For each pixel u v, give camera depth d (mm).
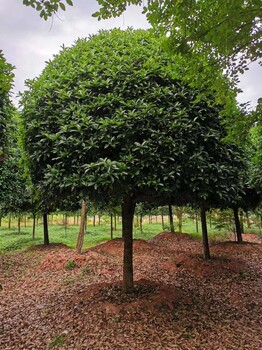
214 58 3010
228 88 3254
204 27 2756
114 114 3990
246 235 15250
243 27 2574
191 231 19234
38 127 4348
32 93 4695
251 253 9820
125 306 4383
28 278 7496
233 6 2412
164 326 3984
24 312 5031
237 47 2791
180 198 4875
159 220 28891
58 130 4289
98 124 3898
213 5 2646
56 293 5980
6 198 8984
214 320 4336
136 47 4598
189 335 3814
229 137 3594
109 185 3537
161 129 3961
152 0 2643
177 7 2662
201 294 5602
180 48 3002
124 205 5098
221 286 6254
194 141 4051
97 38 5027
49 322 4438
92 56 4543
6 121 4406
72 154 3904
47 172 4230
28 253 10945
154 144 3859
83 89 4129
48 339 3918
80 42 5062
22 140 4801
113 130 3854
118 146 3963
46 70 4984
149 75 4250
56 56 5078
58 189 4266
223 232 15180
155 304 4469
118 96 4094
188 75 3373
